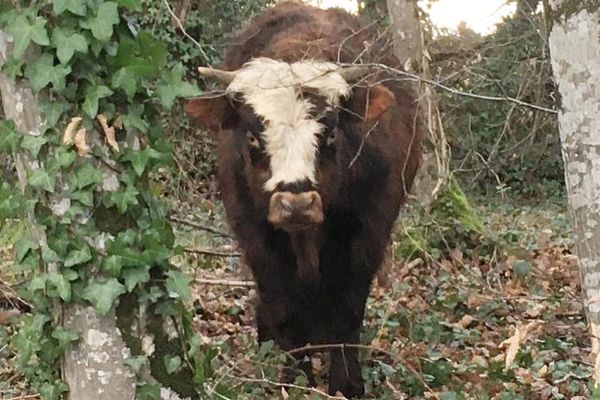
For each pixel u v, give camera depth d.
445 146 11.88
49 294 4.63
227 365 6.41
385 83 7.80
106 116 4.61
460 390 6.93
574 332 8.31
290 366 7.11
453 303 9.47
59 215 4.62
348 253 7.19
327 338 7.35
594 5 4.99
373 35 8.30
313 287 7.18
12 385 6.39
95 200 4.62
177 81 4.74
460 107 13.59
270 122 6.36
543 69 6.70
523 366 7.43
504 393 6.66
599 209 5.05
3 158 5.32
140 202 4.75
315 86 6.50
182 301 5.00
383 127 7.39
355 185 6.96
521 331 4.43
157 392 4.79
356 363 7.33
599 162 5.04
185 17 15.99
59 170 4.59
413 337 8.25
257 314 7.55
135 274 4.68
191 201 10.56
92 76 4.54
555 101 5.23
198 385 4.97
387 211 7.36
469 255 11.63
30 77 4.49
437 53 12.05
